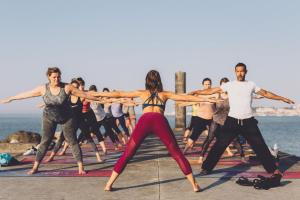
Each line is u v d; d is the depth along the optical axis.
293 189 5.59
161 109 5.38
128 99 6.34
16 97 6.32
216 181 6.17
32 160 8.73
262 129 117.88
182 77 21.14
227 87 6.35
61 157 9.34
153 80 5.37
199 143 13.30
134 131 5.40
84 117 8.74
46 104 6.57
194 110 9.80
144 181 6.21
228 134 6.48
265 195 5.22
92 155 9.84
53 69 6.35
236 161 8.54
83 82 8.67
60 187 5.75
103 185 5.89
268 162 6.12
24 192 5.43
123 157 5.45
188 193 5.36
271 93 6.27
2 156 7.80
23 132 15.90
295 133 85.38
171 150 5.39
